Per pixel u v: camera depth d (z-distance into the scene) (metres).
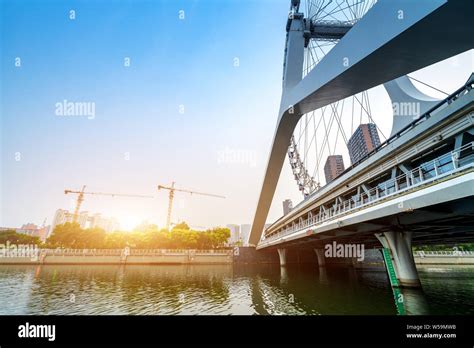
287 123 21.28
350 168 20.80
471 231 18.53
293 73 23.50
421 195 10.95
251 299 18.23
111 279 29.39
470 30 7.13
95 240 58.78
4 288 23.36
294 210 37.81
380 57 8.91
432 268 43.22
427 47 8.07
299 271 38.94
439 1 6.26
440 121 12.27
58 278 30.16
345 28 27.28
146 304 16.89
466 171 9.05
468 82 11.37
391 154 15.66
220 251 56.16
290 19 27.97
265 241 46.59
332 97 13.65
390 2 7.91
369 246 42.09
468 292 18.72
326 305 15.66
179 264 51.41
